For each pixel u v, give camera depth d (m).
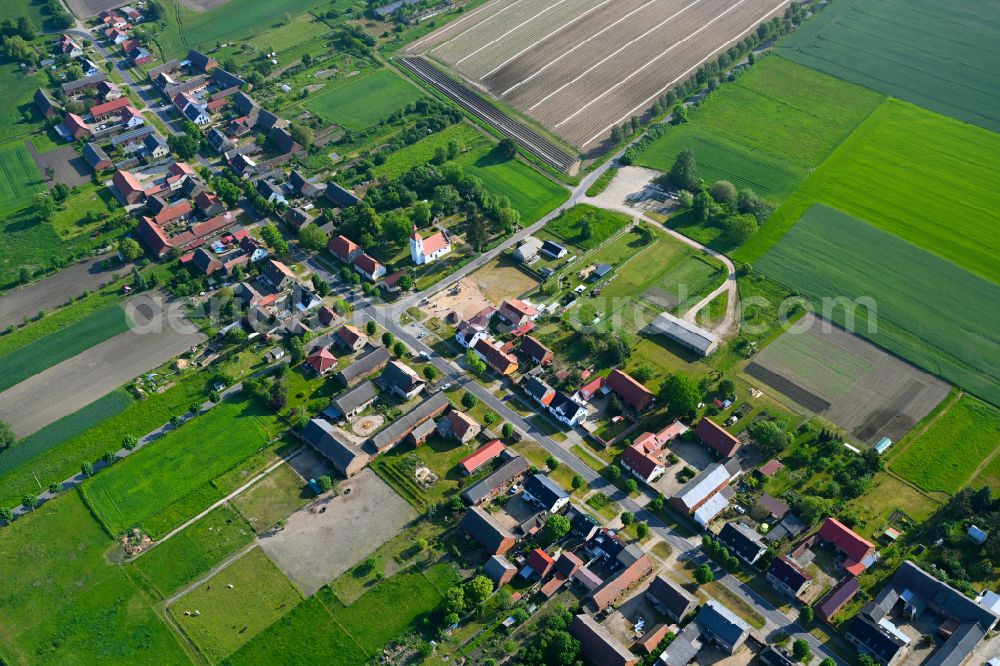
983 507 172.75
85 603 162.25
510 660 150.12
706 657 150.88
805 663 149.00
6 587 165.62
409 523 175.88
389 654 151.75
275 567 167.50
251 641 154.75
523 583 164.38
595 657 148.38
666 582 158.00
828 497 179.62
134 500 182.12
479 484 179.75
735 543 168.00
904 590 159.75
